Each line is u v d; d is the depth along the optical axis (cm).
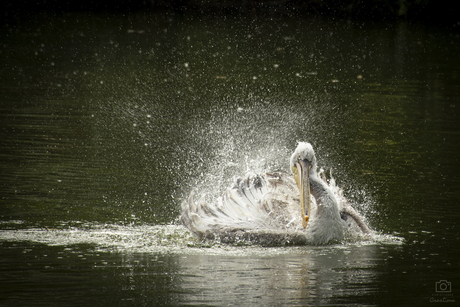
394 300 704
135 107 1983
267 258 859
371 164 1399
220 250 895
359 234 973
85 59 2986
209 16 5256
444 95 2305
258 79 2600
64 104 1973
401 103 2147
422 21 5294
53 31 4016
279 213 974
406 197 1158
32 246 875
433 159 1439
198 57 3191
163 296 705
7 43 3406
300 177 953
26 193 1117
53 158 1361
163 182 1233
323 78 2658
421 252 885
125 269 796
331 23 4994
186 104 2062
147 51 3325
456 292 732
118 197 1121
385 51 3584
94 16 4981
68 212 1028
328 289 737
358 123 1845
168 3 5594
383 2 5400
